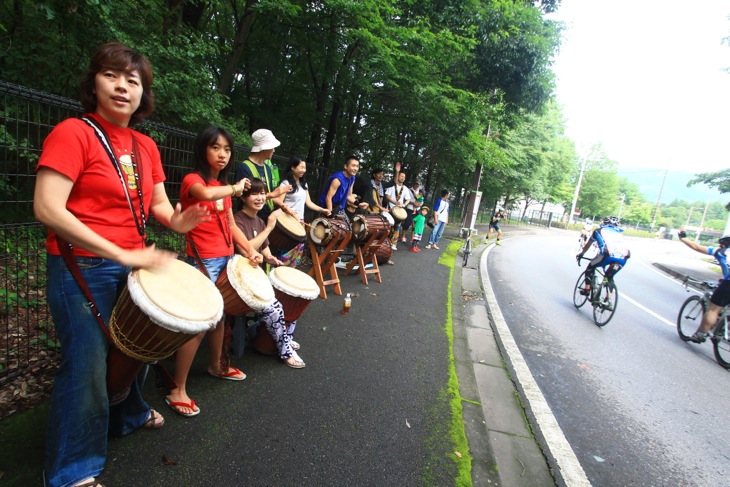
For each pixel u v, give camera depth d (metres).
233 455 2.28
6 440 2.14
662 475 2.98
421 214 10.62
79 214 1.66
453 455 2.61
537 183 26.75
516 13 11.05
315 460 2.34
